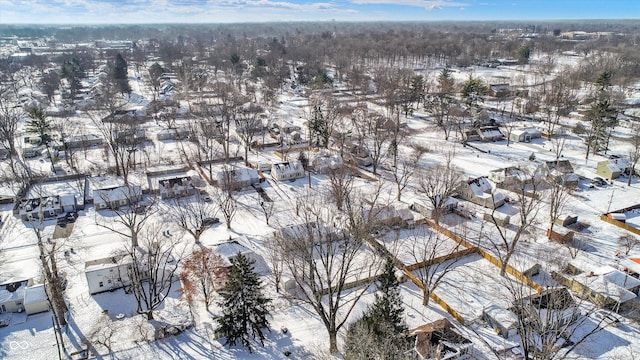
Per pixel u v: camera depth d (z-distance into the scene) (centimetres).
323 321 4331
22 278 5184
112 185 7788
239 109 12000
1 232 6303
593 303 4697
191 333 4325
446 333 4131
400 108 13275
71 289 5025
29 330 4391
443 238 6153
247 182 8000
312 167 8806
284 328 4350
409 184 7938
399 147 10006
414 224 6481
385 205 6700
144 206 7138
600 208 7012
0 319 4547
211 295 4853
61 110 12862
